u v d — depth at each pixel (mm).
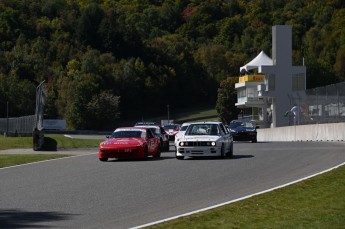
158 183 51062
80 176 58156
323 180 47750
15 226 33125
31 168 68750
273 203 38094
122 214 36562
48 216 36250
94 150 114875
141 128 83938
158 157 84312
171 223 32125
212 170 60656
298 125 149000
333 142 115188
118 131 83062
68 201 42125
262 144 119125
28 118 173000
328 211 34812
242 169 60812
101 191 46906
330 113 131250
